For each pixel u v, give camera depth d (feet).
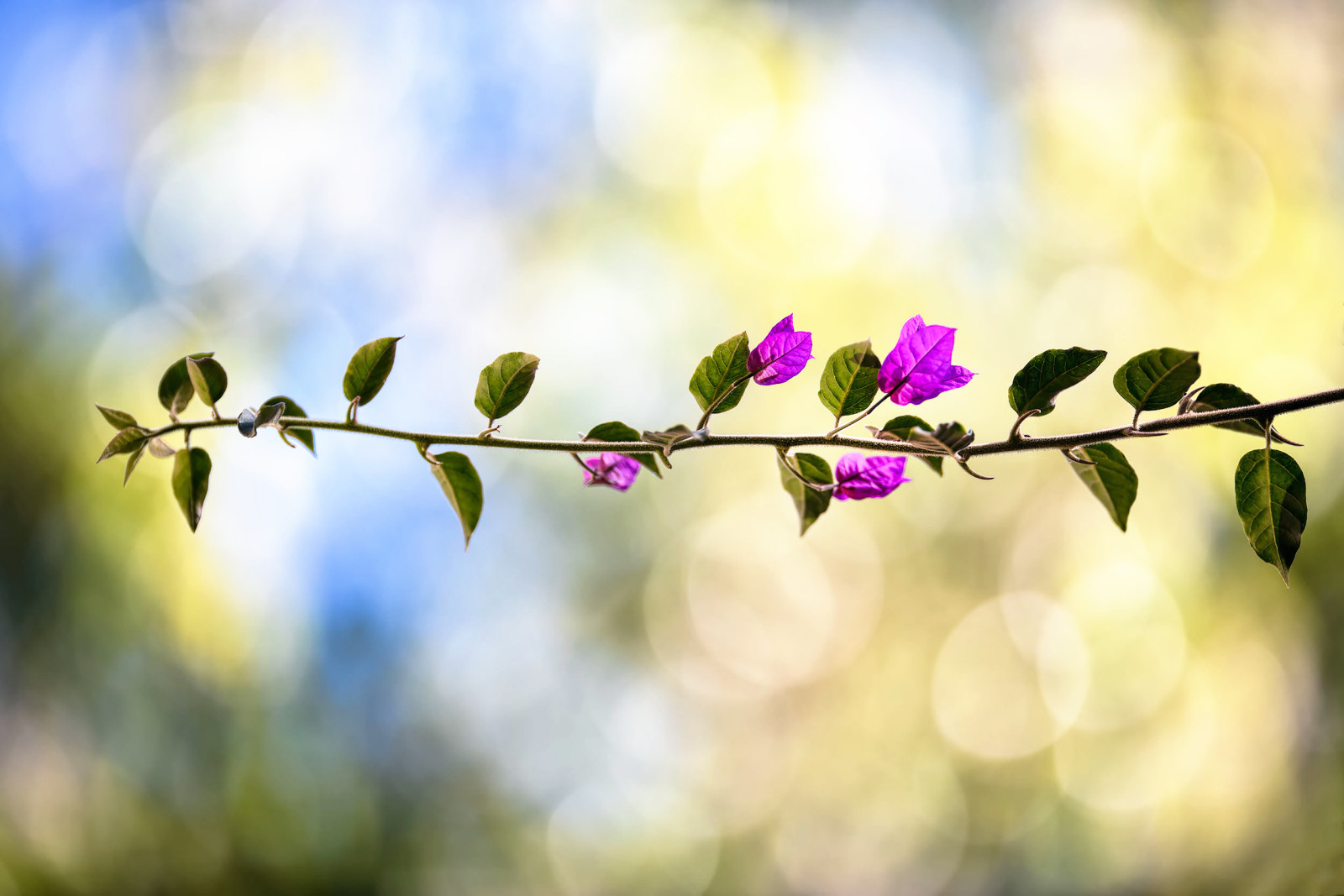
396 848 13.99
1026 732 13.34
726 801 15.11
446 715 14.83
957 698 13.92
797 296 14.88
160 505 12.44
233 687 12.87
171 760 12.33
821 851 14.56
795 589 15.02
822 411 14.62
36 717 11.66
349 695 14.17
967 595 14.05
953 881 13.55
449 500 4.35
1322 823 9.37
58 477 12.21
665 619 15.39
